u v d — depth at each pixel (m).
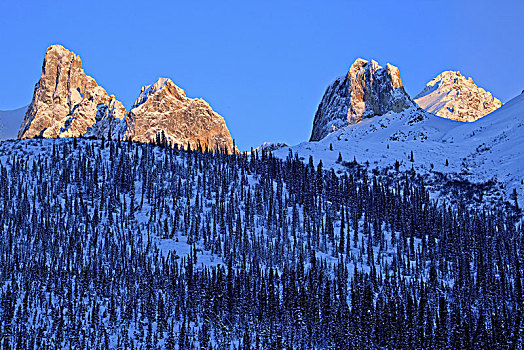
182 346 158.75
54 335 161.75
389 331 165.75
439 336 163.25
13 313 166.12
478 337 164.25
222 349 160.62
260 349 160.62
